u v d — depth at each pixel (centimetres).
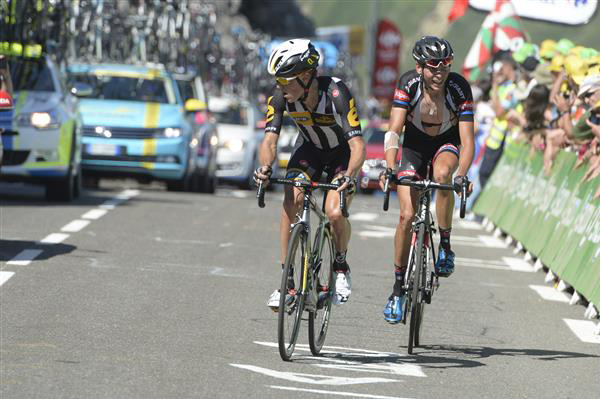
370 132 9800
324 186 2478
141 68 7000
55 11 6638
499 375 2470
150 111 6562
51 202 5541
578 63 4522
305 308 2527
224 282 3431
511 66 6119
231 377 2247
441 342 2836
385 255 4419
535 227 4631
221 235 4588
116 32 8181
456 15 7456
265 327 2814
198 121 7212
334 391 2195
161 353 2428
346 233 2625
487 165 6228
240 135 8519
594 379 2503
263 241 4481
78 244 4031
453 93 2638
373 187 9369
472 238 5441
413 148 2742
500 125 6147
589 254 3578
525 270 4338
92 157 6431
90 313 2830
